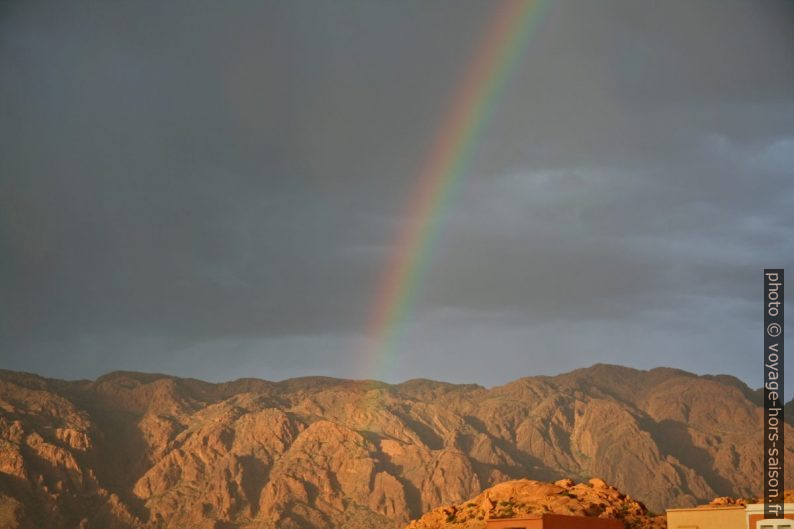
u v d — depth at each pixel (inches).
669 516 3149.6
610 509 4320.9
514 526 3380.9
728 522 3080.7
